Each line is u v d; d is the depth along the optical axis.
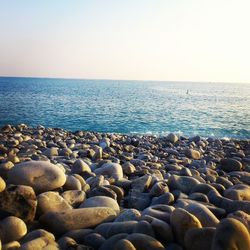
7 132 3.71
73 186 1.28
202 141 3.68
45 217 0.98
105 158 2.22
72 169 1.62
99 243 0.86
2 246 0.82
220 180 1.58
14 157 1.70
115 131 5.27
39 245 0.81
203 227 0.87
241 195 1.27
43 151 2.31
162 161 2.26
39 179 1.17
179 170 1.97
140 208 1.27
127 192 1.44
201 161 2.26
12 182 1.16
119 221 0.99
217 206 1.15
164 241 0.87
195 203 1.06
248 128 6.07
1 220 0.93
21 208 0.96
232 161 2.10
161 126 5.97
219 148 3.32
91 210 1.01
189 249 0.81
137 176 1.74
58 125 5.75
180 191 1.33
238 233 0.73
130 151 2.78
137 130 5.45
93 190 1.28
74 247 0.82
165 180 1.55
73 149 2.60
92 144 3.01
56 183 1.20
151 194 1.33
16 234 0.89
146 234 0.86
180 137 4.01
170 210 1.02
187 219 0.86
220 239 0.73
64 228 0.95
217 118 7.42
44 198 1.06
